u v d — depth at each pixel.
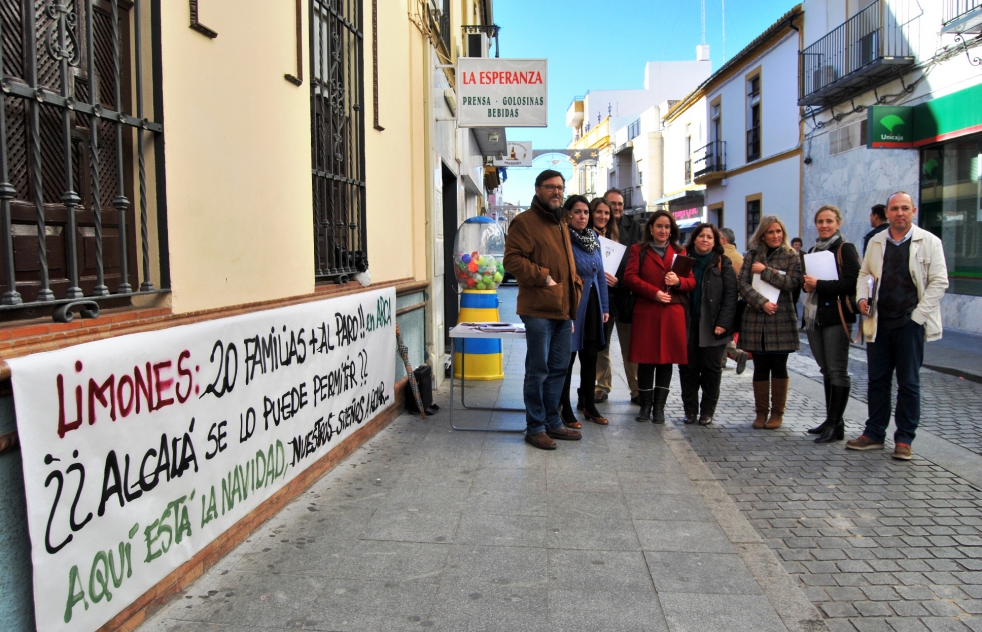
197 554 2.94
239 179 3.42
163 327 2.69
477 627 2.64
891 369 5.03
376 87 5.54
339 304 4.48
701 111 26.14
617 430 5.69
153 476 2.55
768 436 5.62
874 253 4.94
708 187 25.53
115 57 2.51
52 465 2.03
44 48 2.33
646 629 2.65
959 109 11.85
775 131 19.66
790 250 5.63
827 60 16.23
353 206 5.21
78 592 2.15
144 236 2.67
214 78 3.17
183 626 2.58
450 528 3.58
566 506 3.93
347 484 4.21
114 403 2.31
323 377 4.24
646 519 3.75
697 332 5.90
